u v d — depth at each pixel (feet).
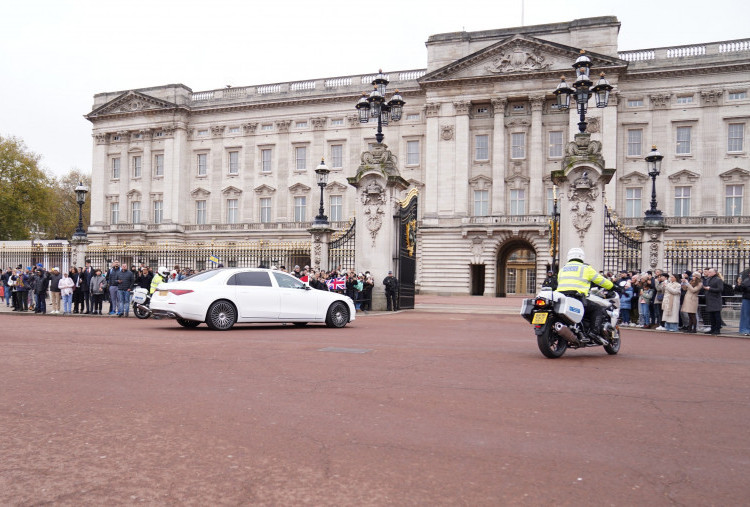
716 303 58.90
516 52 194.70
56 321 66.69
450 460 17.20
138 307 71.15
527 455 17.69
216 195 237.45
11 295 103.04
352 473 16.07
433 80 202.28
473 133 204.13
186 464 16.66
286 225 224.53
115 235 238.68
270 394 25.41
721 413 23.03
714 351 43.96
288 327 59.26
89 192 319.68
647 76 187.73
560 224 77.77
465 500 14.30
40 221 257.75
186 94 241.76
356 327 60.13
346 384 27.71
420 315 82.69
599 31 188.55
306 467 16.51
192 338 46.32
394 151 214.07
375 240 87.20
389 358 36.19
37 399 24.25
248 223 229.04
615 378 30.40
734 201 180.96
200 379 28.55
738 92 180.65
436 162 202.28
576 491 14.90
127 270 78.23
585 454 17.81
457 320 73.36
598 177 74.49
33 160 254.06
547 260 186.39
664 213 186.29
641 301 67.41
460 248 196.54
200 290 53.42
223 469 16.29
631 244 80.28
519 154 199.31
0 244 150.61
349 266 92.02
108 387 26.61
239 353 37.42
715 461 17.28
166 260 105.19
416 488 15.05
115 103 245.45
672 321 62.39
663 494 14.76
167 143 238.89
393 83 215.31
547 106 195.83
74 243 111.75
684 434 20.06
